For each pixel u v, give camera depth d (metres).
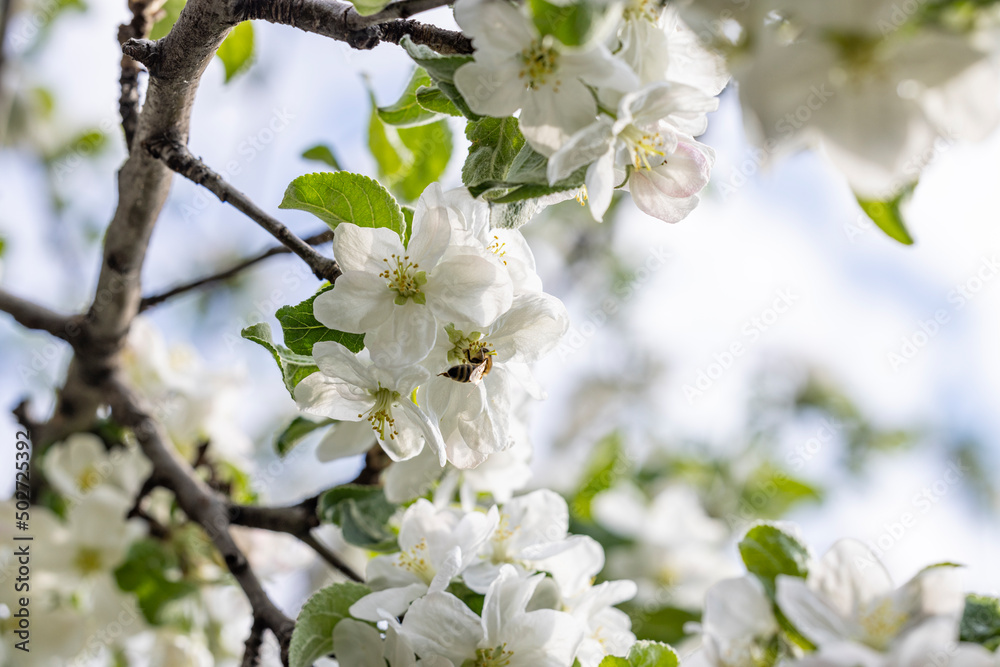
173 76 0.55
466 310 0.53
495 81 0.52
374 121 0.64
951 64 0.49
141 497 0.65
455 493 0.61
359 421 0.59
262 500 0.71
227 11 0.54
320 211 0.54
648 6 0.53
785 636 0.56
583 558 0.59
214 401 0.70
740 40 0.50
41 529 0.66
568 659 0.56
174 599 0.67
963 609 0.55
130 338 0.70
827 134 0.50
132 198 0.59
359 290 0.53
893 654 0.52
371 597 0.56
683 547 0.88
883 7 0.49
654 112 0.53
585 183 0.53
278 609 0.59
